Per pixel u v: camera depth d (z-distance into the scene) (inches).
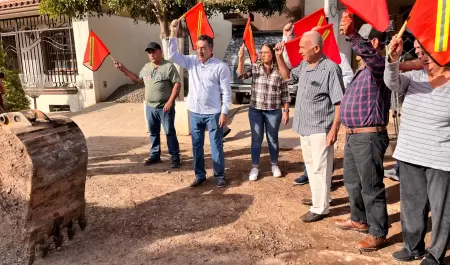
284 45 174.2
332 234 150.2
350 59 440.1
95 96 493.4
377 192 134.6
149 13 332.5
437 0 100.8
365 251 137.0
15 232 129.8
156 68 226.4
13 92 402.3
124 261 133.6
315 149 154.7
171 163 239.0
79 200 146.3
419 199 122.0
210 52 188.9
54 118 142.6
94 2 302.5
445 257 130.5
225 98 189.8
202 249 140.2
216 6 378.6
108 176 222.7
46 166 127.1
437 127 113.0
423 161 115.1
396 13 437.1
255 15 512.7
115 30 521.0
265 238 147.6
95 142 308.3
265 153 263.4
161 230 155.5
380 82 126.6
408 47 269.3
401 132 122.6
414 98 117.7
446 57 103.6
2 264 127.8
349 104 133.4
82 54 489.7
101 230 156.6
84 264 132.3
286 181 208.8
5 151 124.0
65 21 496.7
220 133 196.7
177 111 312.8
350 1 119.3
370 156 131.6
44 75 522.0
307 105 154.9
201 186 203.8
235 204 179.2
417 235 124.6
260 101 204.7
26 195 124.6
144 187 203.5
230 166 237.3
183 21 322.3
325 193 157.5
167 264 131.2
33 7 478.0
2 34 533.6
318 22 185.6
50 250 141.7
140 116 398.3
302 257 134.1
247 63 420.5
